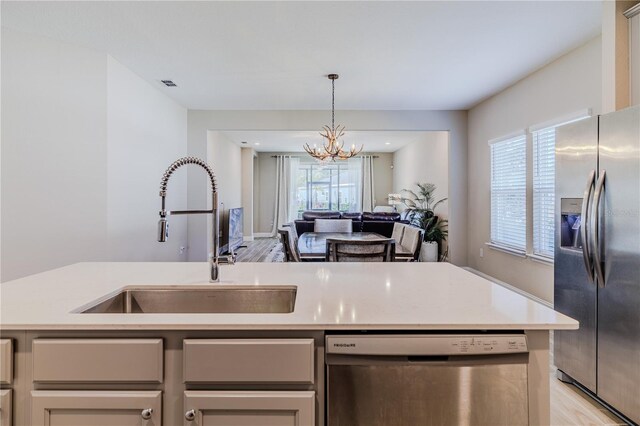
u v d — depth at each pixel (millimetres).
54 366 1005
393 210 9867
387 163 10977
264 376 1016
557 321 1037
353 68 3789
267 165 10891
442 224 6172
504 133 4488
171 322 1016
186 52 3418
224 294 1488
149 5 2598
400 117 5516
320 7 2613
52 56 3156
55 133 3184
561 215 2230
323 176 11062
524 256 4008
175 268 1812
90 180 3383
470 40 3119
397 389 1022
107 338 1025
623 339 1791
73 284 1469
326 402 1027
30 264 3068
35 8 2639
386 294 1316
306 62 3639
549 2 2527
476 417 1027
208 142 5738
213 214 1522
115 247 3643
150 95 4352
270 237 10773
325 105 5242
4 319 1029
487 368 1030
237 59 3562
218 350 1014
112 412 1012
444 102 5098
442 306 1171
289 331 1034
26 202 3053
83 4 2586
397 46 3234
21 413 1013
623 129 1783
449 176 5551
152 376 1017
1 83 2945
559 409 1970
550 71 3611
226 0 2523
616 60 2182
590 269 1962
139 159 4105
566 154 2188
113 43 3230
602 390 1923
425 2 2535
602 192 1895
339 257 2361
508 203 4410
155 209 4500
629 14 2148
